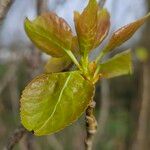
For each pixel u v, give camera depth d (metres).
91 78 0.10
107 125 0.57
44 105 0.09
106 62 0.11
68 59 0.11
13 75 0.35
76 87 0.10
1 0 0.12
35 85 0.10
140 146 0.46
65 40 0.10
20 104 0.09
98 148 0.52
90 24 0.10
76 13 0.10
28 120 0.09
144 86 0.45
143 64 0.45
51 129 0.09
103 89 0.41
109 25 0.10
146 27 0.45
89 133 0.10
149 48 0.44
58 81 0.10
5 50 0.38
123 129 0.57
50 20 0.10
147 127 0.46
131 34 0.10
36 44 0.10
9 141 0.12
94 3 0.10
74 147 0.43
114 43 0.10
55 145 0.36
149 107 0.46
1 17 0.12
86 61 0.10
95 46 0.10
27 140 0.17
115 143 0.54
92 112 0.10
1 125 0.42
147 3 0.38
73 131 0.44
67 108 0.09
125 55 0.11
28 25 0.10
